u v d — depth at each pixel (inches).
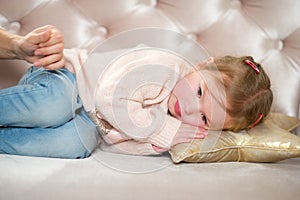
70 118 43.8
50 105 41.3
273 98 52.4
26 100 40.8
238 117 44.6
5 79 54.5
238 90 44.7
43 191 31.1
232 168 38.9
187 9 56.1
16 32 54.6
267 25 56.4
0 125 41.6
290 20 56.2
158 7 56.4
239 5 56.9
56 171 34.5
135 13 55.9
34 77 44.3
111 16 55.7
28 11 54.3
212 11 56.3
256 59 56.4
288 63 56.5
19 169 34.4
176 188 32.4
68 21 54.9
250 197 31.9
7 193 30.9
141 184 32.8
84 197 30.9
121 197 31.0
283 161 44.8
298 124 50.9
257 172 37.7
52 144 41.1
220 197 31.6
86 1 55.2
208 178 34.9
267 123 47.8
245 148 42.3
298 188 34.0
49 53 38.4
